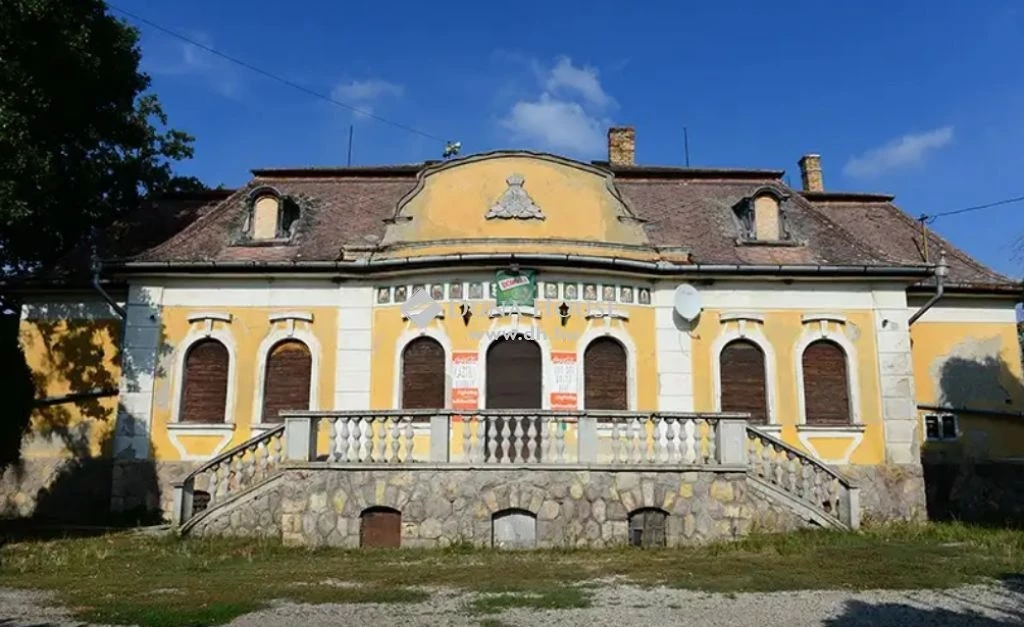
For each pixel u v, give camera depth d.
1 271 22.44
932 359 20.44
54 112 18.06
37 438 19.42
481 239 18.03
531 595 9.43
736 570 10.99
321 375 18.42
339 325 18.64
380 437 14.68
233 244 19.52
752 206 20.16
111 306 19.47
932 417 20.23
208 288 19.05
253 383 18.58
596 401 17.97
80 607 8.80
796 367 18.81
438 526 13.98
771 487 14.74
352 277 18.75
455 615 8.39
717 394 18.50
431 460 14.25
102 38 18.94
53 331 19.98
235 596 9.38
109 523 17.61
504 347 17.86
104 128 20.27
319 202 20.94
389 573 11.07
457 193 18.75
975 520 18.27
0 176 15.49
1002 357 20.50
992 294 20.53
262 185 20.41
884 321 19.05
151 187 26.00
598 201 18.81
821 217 20.66
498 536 14.03
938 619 8.18
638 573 10.90
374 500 14.16
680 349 18.62
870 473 18.31
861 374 18.81
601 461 14.46
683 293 18.72
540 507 14.05
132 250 21.08
